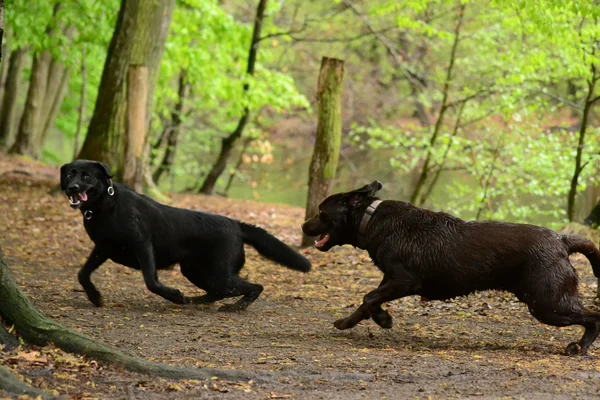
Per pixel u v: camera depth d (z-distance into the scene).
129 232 9.17
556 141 19.78
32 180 23.53
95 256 9.55
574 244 7.65
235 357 7.18
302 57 36.75
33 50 25.47
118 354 6.43
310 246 15.37
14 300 6.58
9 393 5.45
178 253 9.59
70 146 53.31
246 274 12.70
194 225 9.59
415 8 19.59
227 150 27.28
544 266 7.47
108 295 10.58
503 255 7.62
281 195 39.38
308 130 38.91
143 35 20.11
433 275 7.86
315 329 8.88
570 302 7.45
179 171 33.00
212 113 38.28
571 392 6.05
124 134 19.62
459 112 21.05
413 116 35.66
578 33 16.09
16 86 33.97
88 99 35.75
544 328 9.05
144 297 10.55
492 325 9.25
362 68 35.44
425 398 5.85
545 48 19.03
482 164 20.89
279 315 9.72
